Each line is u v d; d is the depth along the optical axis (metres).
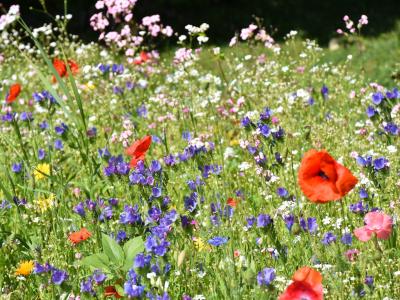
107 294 4.16
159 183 5.13
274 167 5.70
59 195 5.60
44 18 17.83
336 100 8.44
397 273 4.17
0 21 7.86
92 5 17.55
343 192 3.66
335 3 20.23
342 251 4.29
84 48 10.13
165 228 4.38
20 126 7.93
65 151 7.34
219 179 5.74
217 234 4.77
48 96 6.98
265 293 3.89
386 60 12.98
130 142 6.98
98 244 4.98
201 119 7.77
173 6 18.95
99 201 5.24
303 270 3.58
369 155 5.95
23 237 5.39
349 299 4.04
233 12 19.23
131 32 9.82
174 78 8.66
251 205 5.70
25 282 4.71
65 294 4.35
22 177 6.27
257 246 4.81
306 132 6.41
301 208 5.06
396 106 6.86
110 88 8.96
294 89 8.62
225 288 4.04
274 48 9.26
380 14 19.31
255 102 8.05
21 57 11.00
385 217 4.08
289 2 20.09
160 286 3.88
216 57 6.43
